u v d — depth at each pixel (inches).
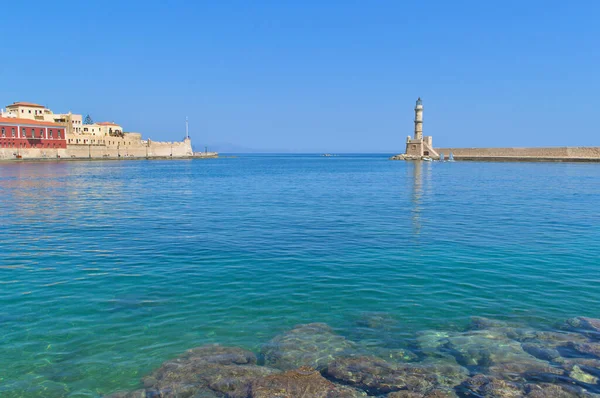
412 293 483.8
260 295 478.0
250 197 1498.5
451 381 317.4
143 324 404.8
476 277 537.0
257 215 1055.0
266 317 423.2
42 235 799.7
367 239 762.2
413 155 6053.2
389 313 432.5
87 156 5994.1
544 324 406.3
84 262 607.2
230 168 4365.2
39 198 1439.5
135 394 302.7
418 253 657.6
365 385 311.9
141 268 577.6
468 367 337.4
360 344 372.5
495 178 2498.8
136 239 763.4
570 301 458.9
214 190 1793.8
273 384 303.4
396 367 335.9
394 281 523.5
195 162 6702.8
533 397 295.6
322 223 933.8
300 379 309.6
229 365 336.8
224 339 379.6
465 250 676.7
